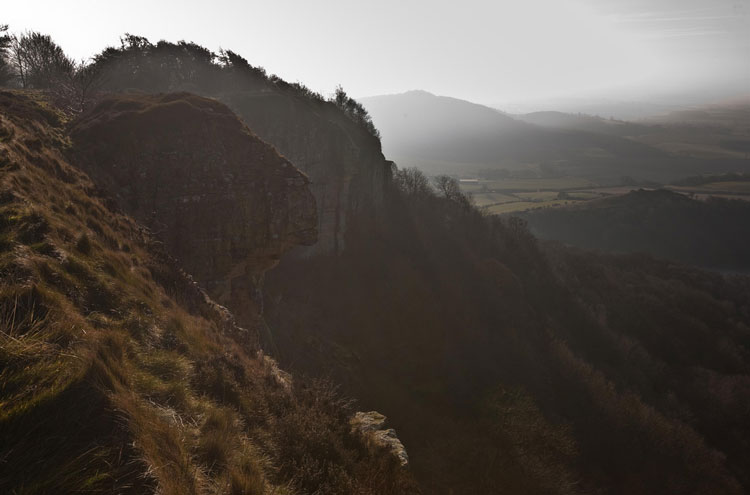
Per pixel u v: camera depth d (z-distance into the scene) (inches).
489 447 1170.6
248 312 845.8
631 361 2240.4
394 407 1280.8
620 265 3678.6
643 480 1380.4
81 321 240.5
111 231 451.8
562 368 1777.8
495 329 1893.5
